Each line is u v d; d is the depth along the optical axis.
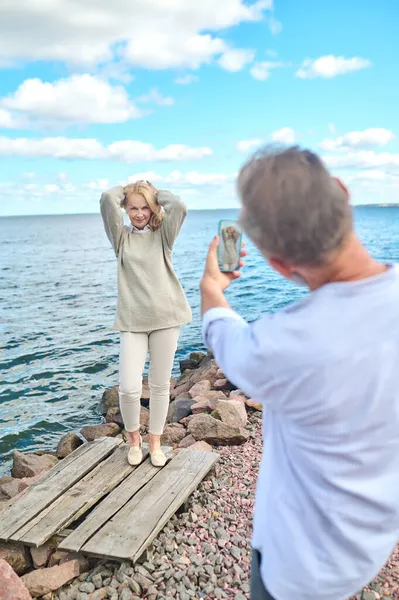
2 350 12.28
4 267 35.25
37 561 3.62
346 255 1.37
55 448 7.12
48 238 81.88
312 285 1.47
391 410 1.34
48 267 34.81
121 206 4.21
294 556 1.42
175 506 3.88
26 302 19.94
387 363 1.32
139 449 4.57
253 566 1.60
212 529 3.82
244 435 5.25
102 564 3.50
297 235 1.33
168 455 4.71
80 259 41.56
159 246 4.20
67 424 7.86
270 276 23.69
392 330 1.33
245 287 21.09
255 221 1.38
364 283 1.35
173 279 4.27
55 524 3.70
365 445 1.35
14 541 3.58
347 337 1.32
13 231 120.81
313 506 1.40
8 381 9.97
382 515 1.39
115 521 3.72
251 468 4.75
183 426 5.95
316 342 1.32
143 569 3.39
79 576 3.44
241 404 5.83
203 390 7.48
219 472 4.68
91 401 8.75
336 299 1.35
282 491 1.46
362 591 2.97
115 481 4.28
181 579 3.32
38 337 13.55
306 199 1.31
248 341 1.40
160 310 4.17
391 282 1.36
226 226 1.67
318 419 1.36
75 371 10.46
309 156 1.37
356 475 1.37
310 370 1.32
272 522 1.47
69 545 3.47
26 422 7.96
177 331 4.29
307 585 1.42
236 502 4.18
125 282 4.20
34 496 4.05
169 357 4.30
